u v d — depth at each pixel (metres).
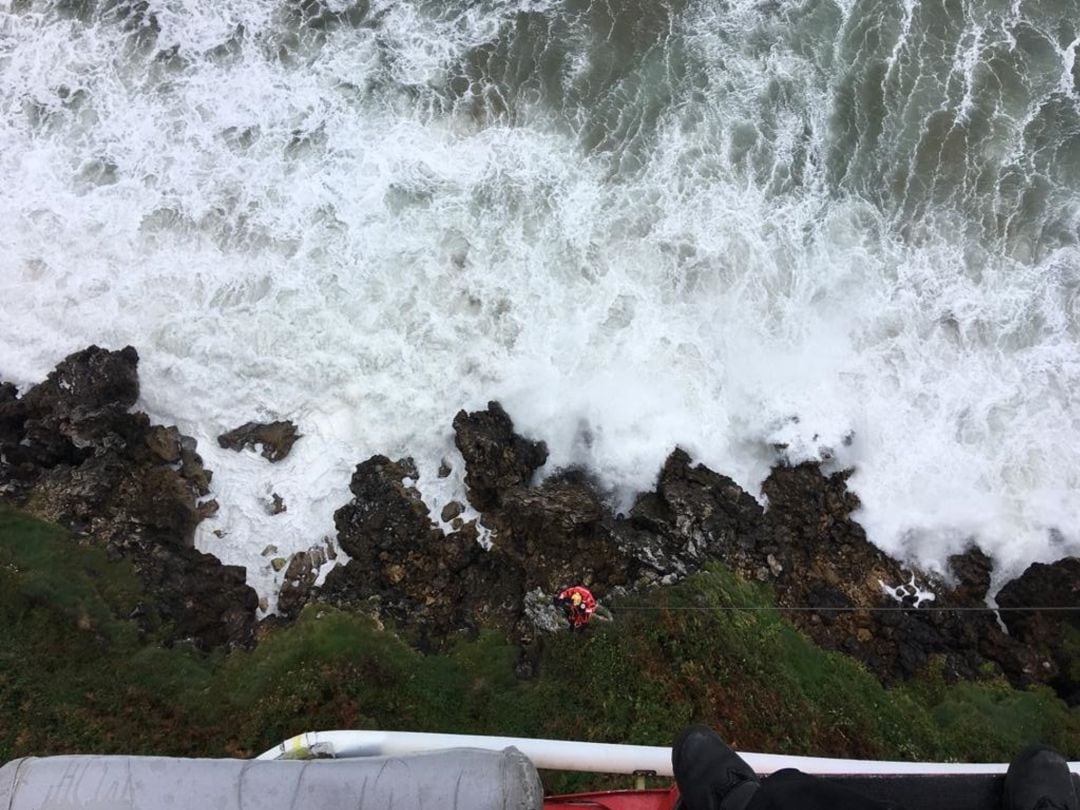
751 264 14.88
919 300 14.79
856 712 11.88
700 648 12.13
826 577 13.41
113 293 14.75
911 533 13.80
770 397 14.34
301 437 14.16
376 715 11.55
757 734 11.46
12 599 12.02
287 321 14.62
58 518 12.93
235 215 15.12
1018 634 13.21
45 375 14.33
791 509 13.74
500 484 13.43
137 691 11.58
